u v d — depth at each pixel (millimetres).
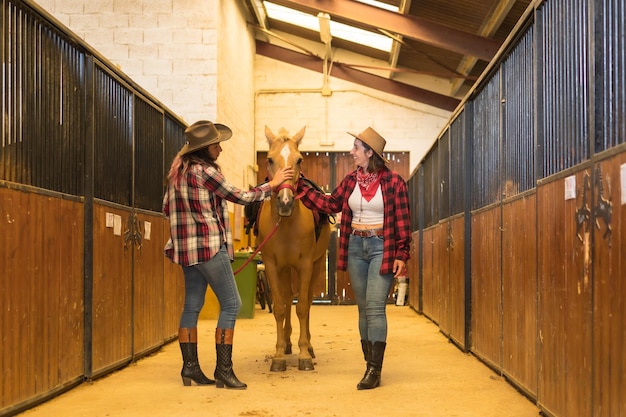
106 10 9414
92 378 4480
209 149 4332
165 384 4426
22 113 3629
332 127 13984
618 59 2578
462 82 12492
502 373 4629
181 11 9406
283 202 4426
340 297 13586
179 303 7004
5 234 3389
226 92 10234
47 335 3875
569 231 3135
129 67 9391
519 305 4168
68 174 4246
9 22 3502
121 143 5215
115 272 4953
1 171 3381
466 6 9234
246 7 12242
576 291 3023
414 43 11625
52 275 3941
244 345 6402
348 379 4582
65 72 4242
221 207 4375
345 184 4465
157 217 6145
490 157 5156
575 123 3115
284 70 14031
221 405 3787
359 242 4383
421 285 10219
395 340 6828
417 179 11016
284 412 3613
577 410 3002
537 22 3732
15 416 3514
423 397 3996
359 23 11188
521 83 4219
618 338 2520
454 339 6449
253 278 9383
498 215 4801
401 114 13992
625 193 2451
